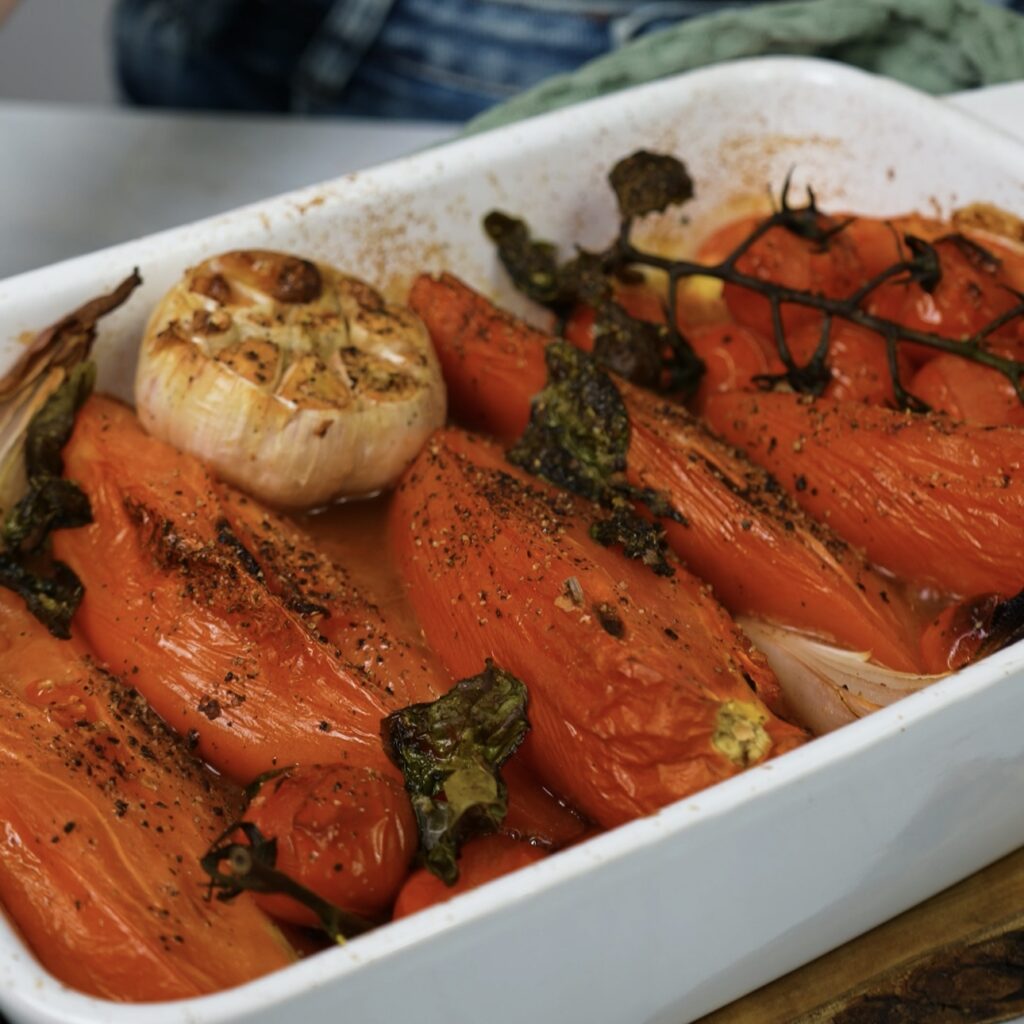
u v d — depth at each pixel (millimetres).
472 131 634
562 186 596
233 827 443
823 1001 484
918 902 498
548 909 430
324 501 530
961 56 644
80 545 507
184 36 886
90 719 478
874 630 502
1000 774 477
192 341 523
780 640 504
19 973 419
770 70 609
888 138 604
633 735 458
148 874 449
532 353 545
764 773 441
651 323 564
